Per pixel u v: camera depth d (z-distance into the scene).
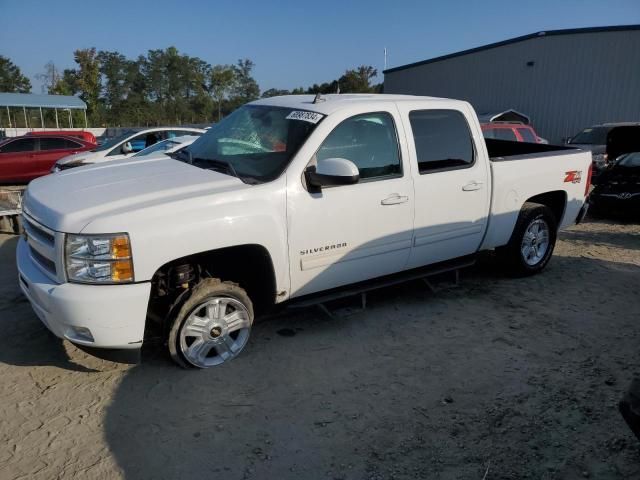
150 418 3.27
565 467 2.91
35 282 3.40
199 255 3.68
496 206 5.23
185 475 2.79
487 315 4.95
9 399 3.42
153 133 12.29
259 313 4.15
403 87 31.95
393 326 4.67
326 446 3.05
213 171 4.02
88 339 3.33
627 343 4.42
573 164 6.02
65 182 4.01
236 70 74.00
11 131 35.09
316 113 4.18
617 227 9.19
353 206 4.15
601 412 3.42
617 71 21.95
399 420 3.31
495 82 25.94
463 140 4.92
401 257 4.61
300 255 3.98
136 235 3.26
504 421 3.32
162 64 71.75
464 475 2.84
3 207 7.97
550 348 4.31
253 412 3.36
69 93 59.16
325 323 4.68
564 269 6.45
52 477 2.75
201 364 3.83
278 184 3.80
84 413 3.30
